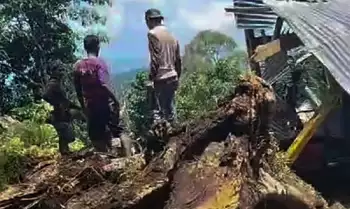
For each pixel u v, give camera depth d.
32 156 8.32
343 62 11.77
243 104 6.42
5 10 22.70
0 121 10.64
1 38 22.98
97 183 7.09
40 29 23.34
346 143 14.85
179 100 16.56
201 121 6.63
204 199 5.90
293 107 14.95
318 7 14.14
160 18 8.87
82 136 12.39
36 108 12.26
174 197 6.11
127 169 7.05
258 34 17.80
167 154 6.50
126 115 11.30
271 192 6.29
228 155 6.18
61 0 23.25
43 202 7.08
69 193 7.02
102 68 8.79
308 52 12.59
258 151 6.43
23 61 23.52
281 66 15.69
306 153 14.92
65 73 18.00
